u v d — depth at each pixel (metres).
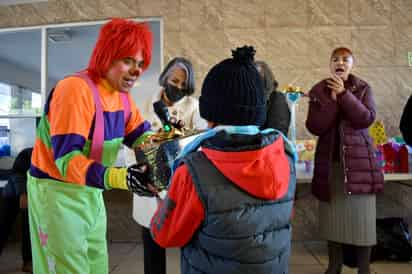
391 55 3.10
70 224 1.06
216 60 3.13
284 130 1.83
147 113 1.85
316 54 3.11
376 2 3.11
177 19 3.15
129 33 1.02
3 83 3.50
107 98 1.11
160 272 1.84
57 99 0.99
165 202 0.88
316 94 2.11
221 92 0.86
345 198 2.03
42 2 3.29
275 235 0.86
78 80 1.03
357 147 2.02
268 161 0.82
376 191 2.02
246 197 0.81
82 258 1.08
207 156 0.84
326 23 3.11
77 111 0.98
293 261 2.61
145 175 0.90
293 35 3.11
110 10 3.21
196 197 0.81
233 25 3.13
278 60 3.11
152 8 3.17
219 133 0.85
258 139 0.84
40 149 1.08
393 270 2.40
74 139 0.96
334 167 2.07
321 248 2.91
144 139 1.19
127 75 1.05
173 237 0.87
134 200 1.83
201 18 3.13
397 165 2.55
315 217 3.11
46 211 1.04
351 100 1.96
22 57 3.45
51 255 1.04
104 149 1.12
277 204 0.85
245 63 0.90
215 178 0.81
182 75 1.82
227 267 0.83
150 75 3.28
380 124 2.67
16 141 3.43
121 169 0.91
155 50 3.27
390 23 3.10
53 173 1.05
